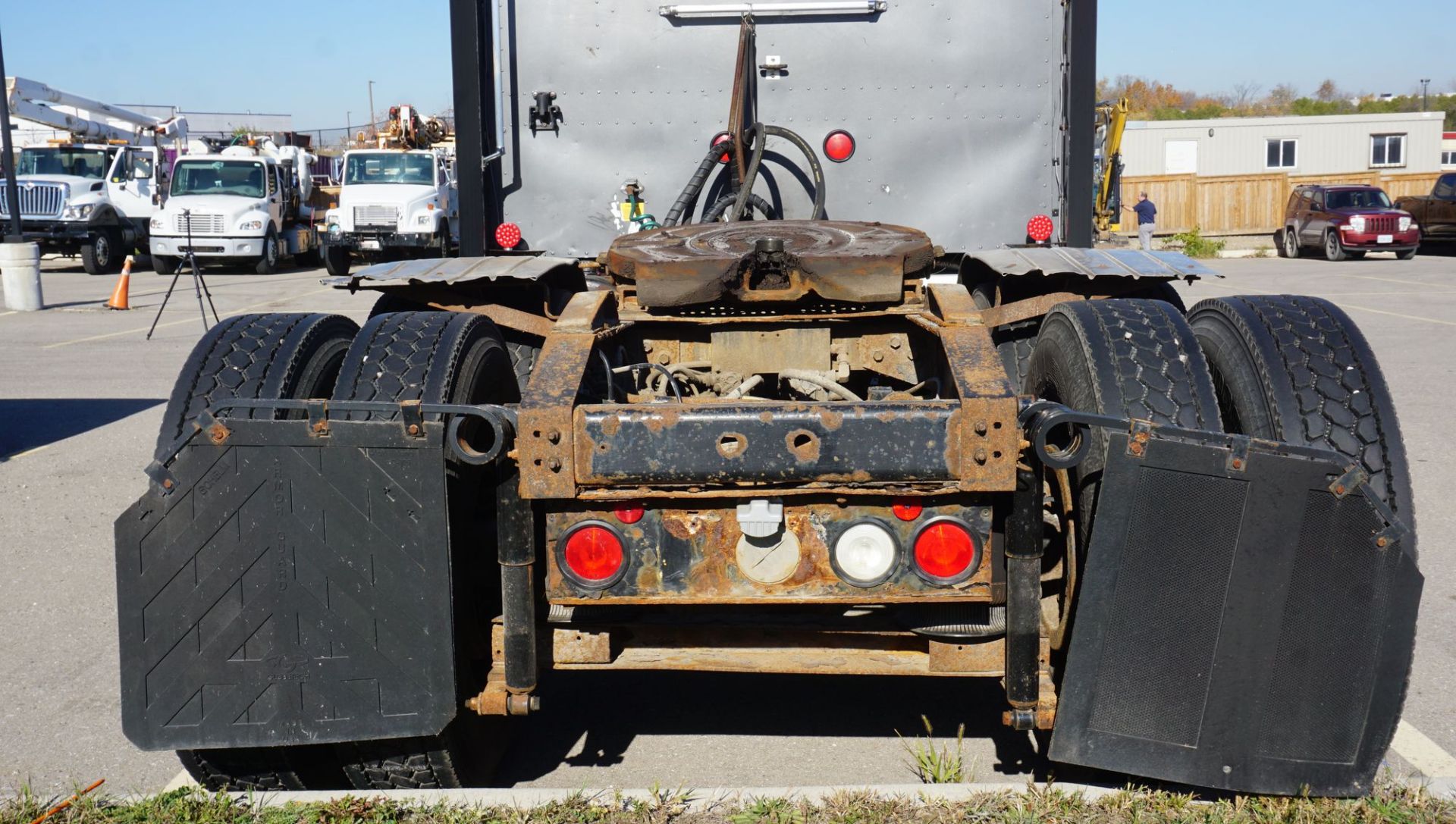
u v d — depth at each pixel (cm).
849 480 302
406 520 307
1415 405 1005
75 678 481
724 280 418
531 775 392
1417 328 1522
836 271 419
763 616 337
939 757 393
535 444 304
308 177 3288
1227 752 304
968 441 298
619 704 451
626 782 387
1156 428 292
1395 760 389
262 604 310
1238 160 4434
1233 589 296
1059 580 360
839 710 441
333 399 332
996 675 332
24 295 1923
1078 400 336
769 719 435
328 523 308
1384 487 330
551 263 497
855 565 310
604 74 605
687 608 340
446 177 3019
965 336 359
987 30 603
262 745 314
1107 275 450
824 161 609
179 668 312
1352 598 296
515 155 610
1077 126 595
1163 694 302
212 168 2859
